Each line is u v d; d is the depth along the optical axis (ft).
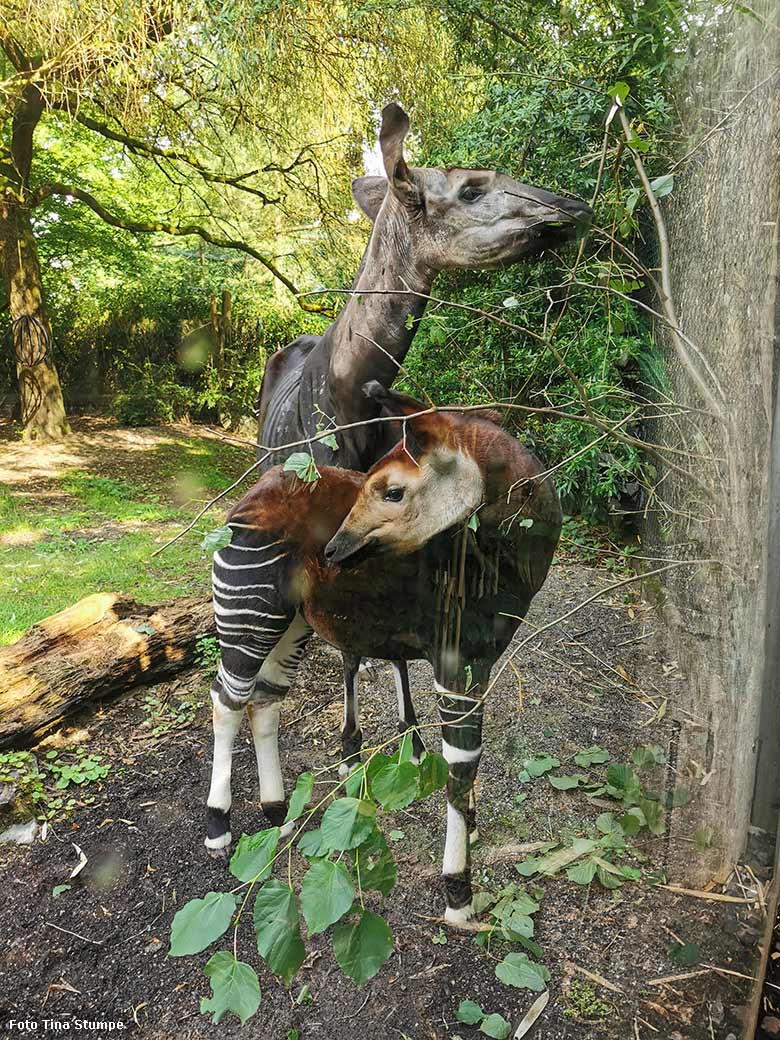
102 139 38.06
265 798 8.23
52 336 36.24
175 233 34.24
